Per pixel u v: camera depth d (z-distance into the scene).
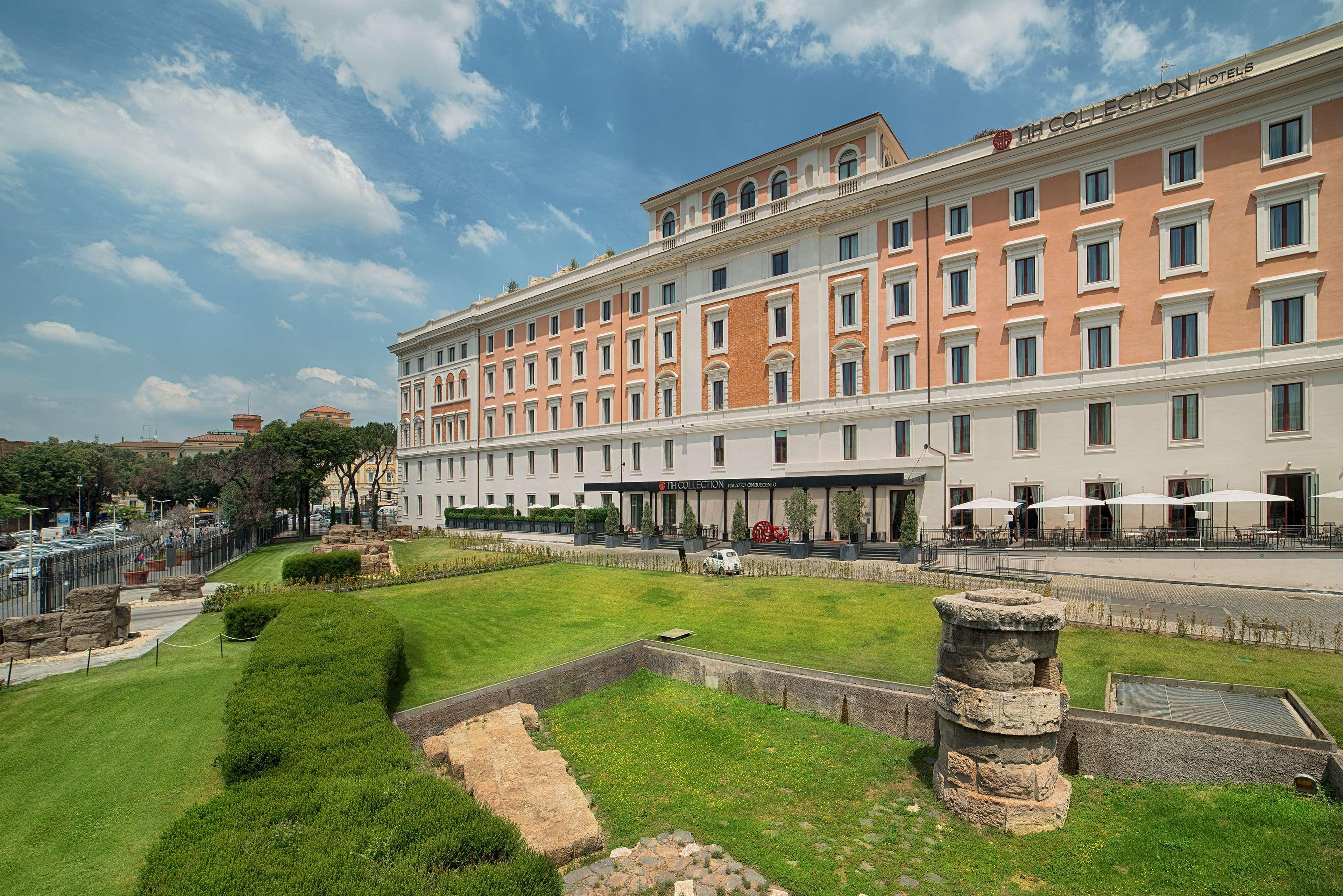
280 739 9.66
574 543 47.03
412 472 76.06
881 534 37.09
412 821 7.35
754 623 21.38
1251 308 27.69
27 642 17.06
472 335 66.50
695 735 14.36
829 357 40.22
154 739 11.63
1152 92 30.08
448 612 23.88
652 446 49.22
